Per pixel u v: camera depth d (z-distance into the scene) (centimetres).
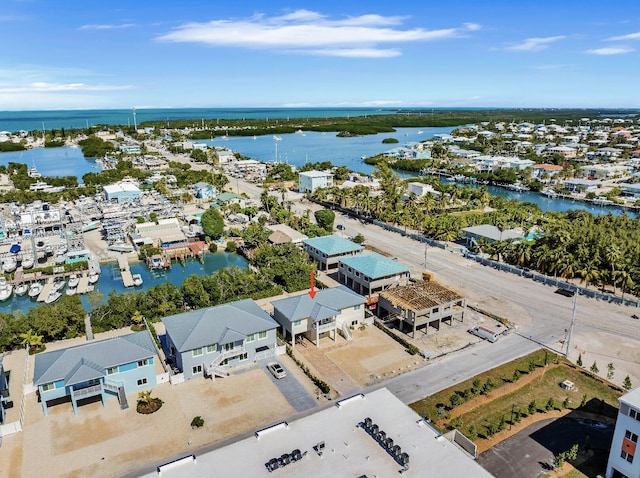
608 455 4897
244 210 15188
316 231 12575
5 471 4675
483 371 6494
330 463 3941
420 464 3947
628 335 7544
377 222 14425
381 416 4575
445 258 11300
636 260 9712
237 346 6488
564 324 7919
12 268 10806
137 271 10994
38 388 5578
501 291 9319
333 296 7588
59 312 7375
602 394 5984
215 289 8638
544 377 6353
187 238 12862
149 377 6059
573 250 10281
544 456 4875
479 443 5066
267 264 10244
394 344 7250
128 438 5153
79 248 11456
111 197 16950
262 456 4038
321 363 6706
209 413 5584
